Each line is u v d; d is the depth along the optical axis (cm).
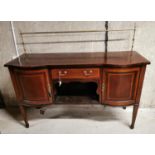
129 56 152
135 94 147
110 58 149
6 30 174
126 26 164
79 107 211
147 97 196
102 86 145
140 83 142
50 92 151
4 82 204
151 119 181
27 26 172
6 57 188
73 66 137
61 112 206
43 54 178
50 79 145
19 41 179
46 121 188
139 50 174
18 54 187
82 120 186
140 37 168
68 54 174
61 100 166
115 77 138
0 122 190
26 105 162
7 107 221
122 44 174
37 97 154
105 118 188
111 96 149
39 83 146
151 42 168
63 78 144
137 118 183
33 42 179
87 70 139
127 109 204
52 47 181
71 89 189
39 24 170
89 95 174
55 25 170
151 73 182
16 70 142
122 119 185
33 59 157
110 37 171
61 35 174
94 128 171
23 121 191
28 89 151
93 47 178
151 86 189
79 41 176
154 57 175
